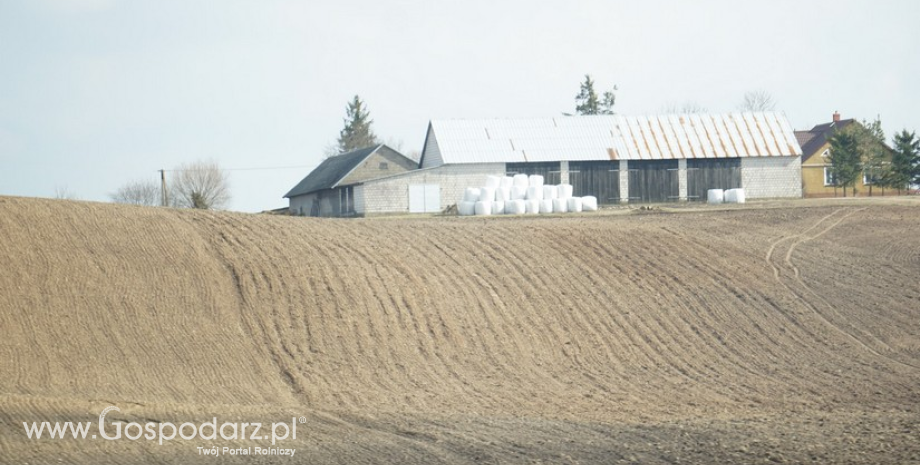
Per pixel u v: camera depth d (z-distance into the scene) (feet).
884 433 127.65
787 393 173.06
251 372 177.27
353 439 127.03
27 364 169.07
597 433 132.16
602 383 180.34
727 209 378.12
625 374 187.01
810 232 306.96
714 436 127.24
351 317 206.90
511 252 262.67
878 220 326.03
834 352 202.18
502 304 222.48
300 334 196.85
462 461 110.83
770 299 234.79
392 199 470.39
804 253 278.05
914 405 160.86
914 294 239.09
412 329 204.13
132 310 198.39
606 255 264.72
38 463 106.63
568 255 262.67
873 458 109.40
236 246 244.22
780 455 111.96
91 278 210.79
